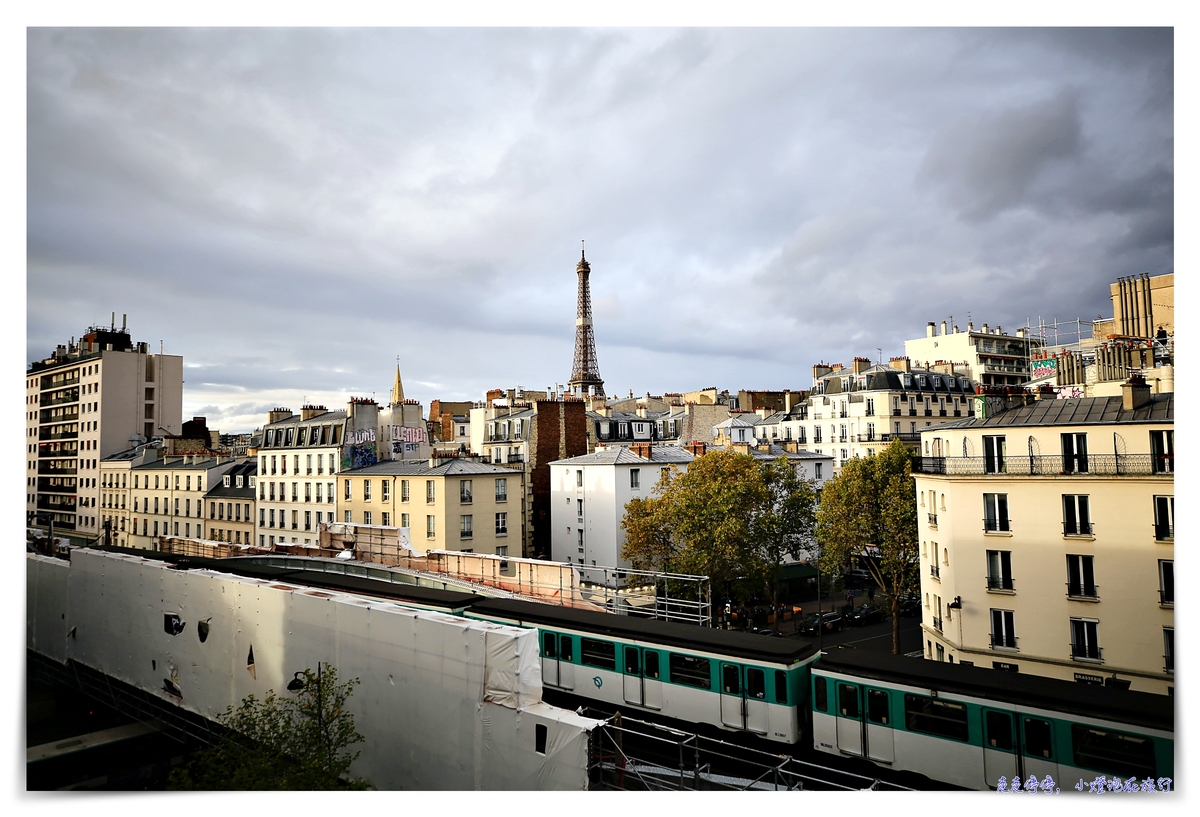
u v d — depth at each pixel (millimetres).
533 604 30641
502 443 75250
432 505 57906
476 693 18594
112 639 32250
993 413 34656
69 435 100750
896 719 20500
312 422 71000
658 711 25172
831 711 21750
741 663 23484
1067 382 47062
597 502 62781
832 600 63312
